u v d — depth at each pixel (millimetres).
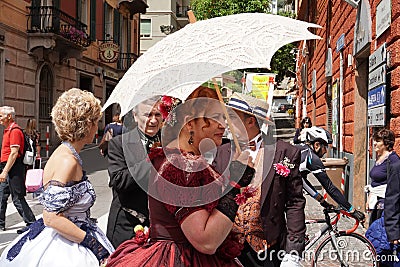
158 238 2943
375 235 5734
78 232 3873
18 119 22078
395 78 7445
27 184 4766
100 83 33781
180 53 2945
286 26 3098
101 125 32750
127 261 2973
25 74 22719
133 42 42625
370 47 9516
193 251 2902
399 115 7289
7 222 10258
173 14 57938
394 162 5172
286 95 40781
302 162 5629
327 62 16078
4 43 20969
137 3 39312
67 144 3973
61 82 27016
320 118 19953
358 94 11062
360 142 11039
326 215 6051
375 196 6105
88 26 31391
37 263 3855
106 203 12430
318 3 21078
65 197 3809
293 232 3994
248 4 33812
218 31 3002
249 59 2811
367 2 9531
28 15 23031
